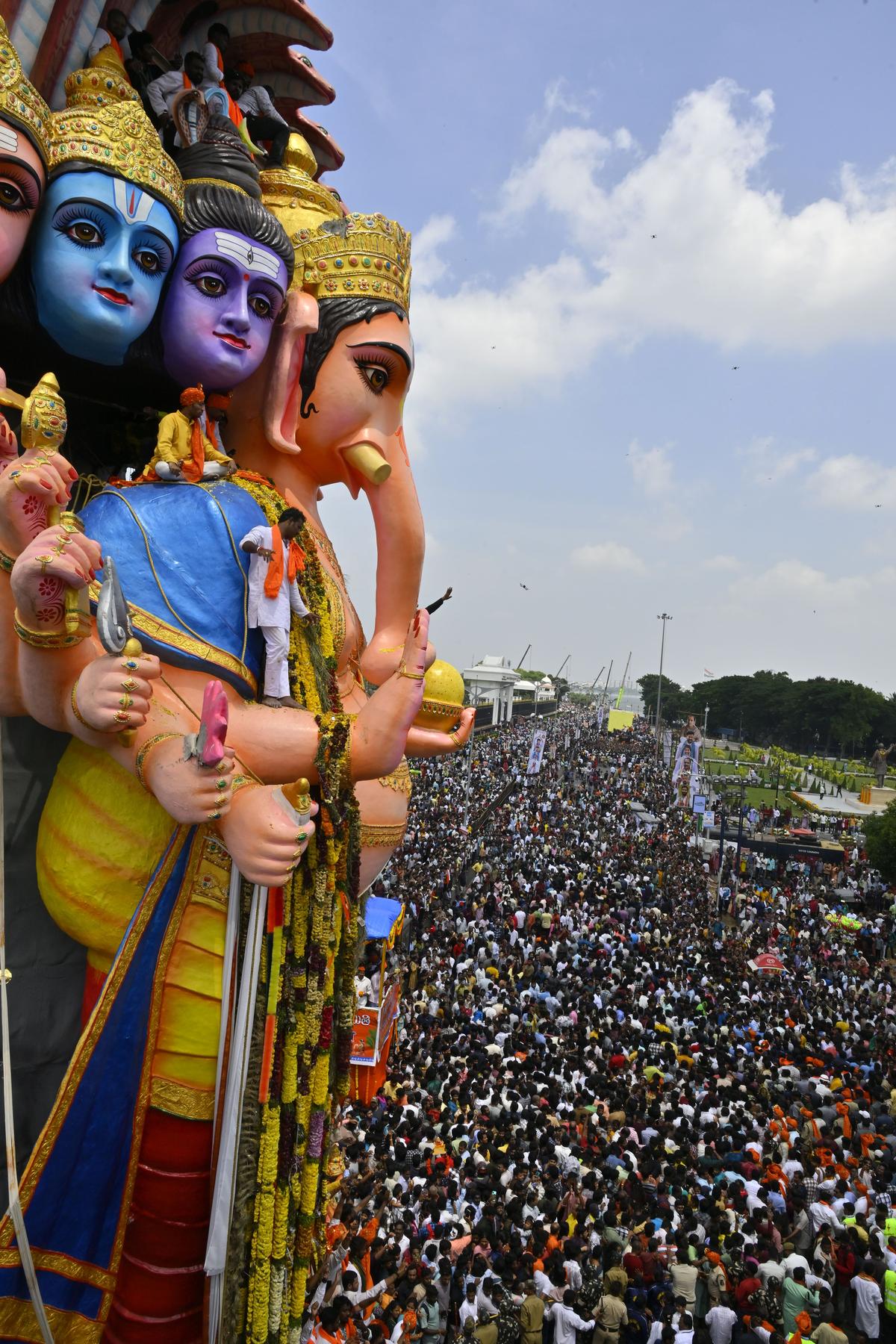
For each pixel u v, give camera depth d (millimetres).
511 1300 9703
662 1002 21594
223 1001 4316
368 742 4656
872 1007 24609
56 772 4664
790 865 46969
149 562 4512
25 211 4320
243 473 5227
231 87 6352
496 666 95188
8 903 4598
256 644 4820
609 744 98812
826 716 125000
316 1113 4914
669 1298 10289
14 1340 4250
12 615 3818
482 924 25703
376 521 6199
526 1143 13062
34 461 3658
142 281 4637
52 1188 4215
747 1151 13906
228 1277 4285
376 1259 9906
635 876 36656
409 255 6129
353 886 5164
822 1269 11648
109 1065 4262
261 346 5254
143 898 4320
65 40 5016
